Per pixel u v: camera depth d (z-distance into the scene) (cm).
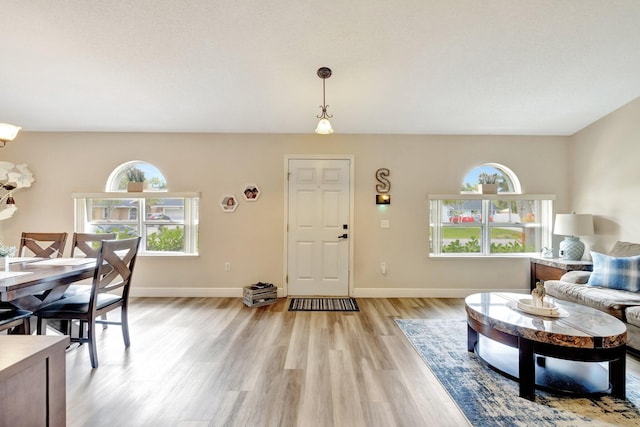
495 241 407
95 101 318
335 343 253
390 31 222
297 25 217
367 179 396
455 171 396
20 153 387
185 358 225
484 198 390
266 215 395
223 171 394
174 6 202
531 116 349
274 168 395
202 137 394
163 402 172
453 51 243
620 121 327
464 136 396
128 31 222
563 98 311
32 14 207
